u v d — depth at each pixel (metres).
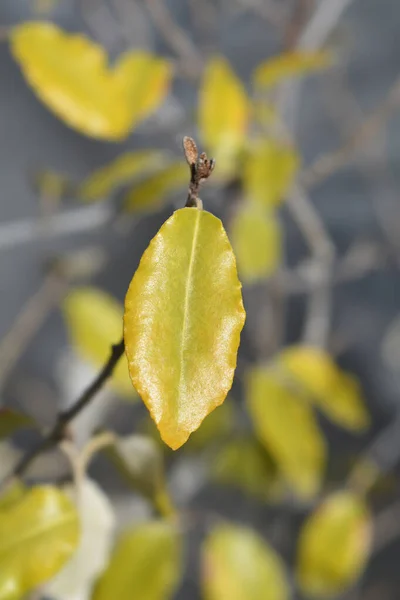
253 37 1.21
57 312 1.34
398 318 1.36
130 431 0.86
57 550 0.37
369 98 1.37
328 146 1.30
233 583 0.62
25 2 1.42
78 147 1.58
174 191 0.72
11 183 1.59
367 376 1.38
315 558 0.69
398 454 1.10
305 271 0.89
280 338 0.95
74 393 1.00
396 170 1.30
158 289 0.32
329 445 1.22
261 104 0.63
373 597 1.16
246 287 0.91
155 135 0.95
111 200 0.70
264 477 0.86
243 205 0.67
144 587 0.54
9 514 0.38
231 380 0.31
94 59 0.45
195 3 1.09
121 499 0.77
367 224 1.38
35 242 1.08
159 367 0.31
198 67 0.74
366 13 1.37
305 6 0.85
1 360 0.85
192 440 0.85
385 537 1.11
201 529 0.93
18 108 1.68
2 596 0.37
